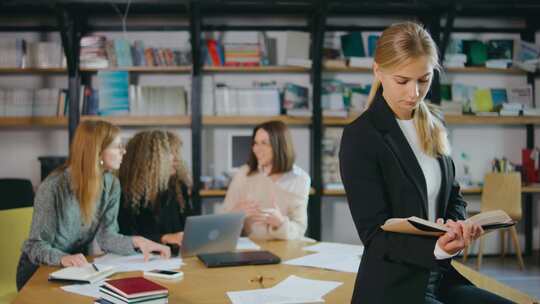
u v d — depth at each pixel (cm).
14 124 500
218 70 530
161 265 232
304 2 487
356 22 563
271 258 234
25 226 281
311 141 548
